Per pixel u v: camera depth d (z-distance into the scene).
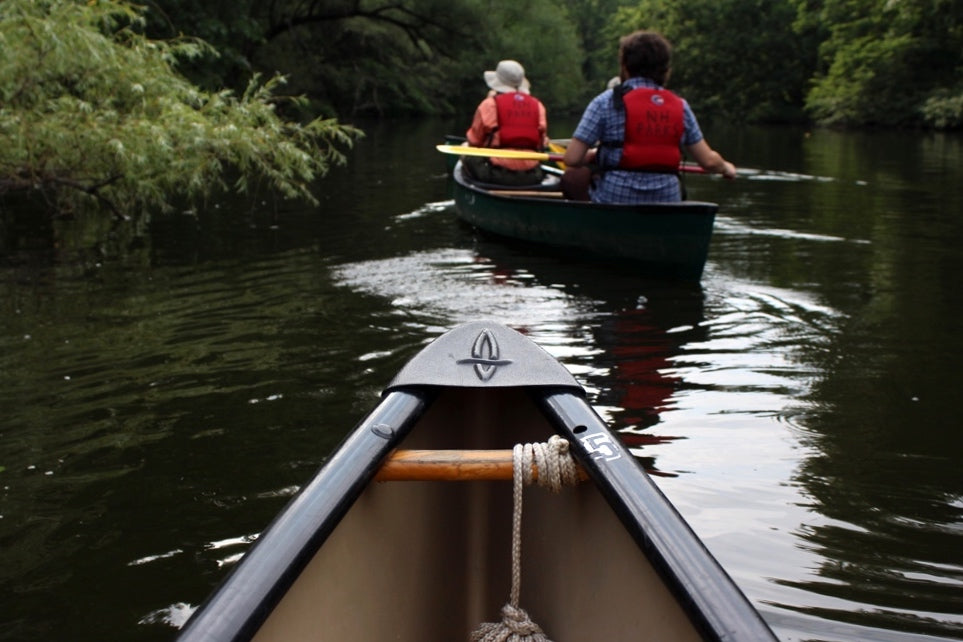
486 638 1.54
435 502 1.83
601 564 1.55
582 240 5.39
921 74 26.11
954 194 8.97
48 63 6.08
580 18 57.09
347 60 25.55
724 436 2.69
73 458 2.56
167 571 1.99
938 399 3.01
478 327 1.99
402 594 1.70
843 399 3.01
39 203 7.46
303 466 2.49
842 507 2.27
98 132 6.14
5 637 1.76
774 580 1.94
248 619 1.14
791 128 28.95
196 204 7.87
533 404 1.83
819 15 30.05
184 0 15.55
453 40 24.66
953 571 1.98
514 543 1.52
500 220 6.19
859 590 1.90
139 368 3.31
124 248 5.80
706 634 1.12
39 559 2.04
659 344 3.61
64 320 4.00
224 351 3.52
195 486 2.38
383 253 5.63
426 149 15.36
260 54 20.41
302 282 4.77
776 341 3.67
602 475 1.43
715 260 5.46
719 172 5.36
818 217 7.38
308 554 1.27
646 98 5.14
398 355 3.45
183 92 6.76
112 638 1.75
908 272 5.10
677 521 1.32
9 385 3.15
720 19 35.59
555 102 34.94
